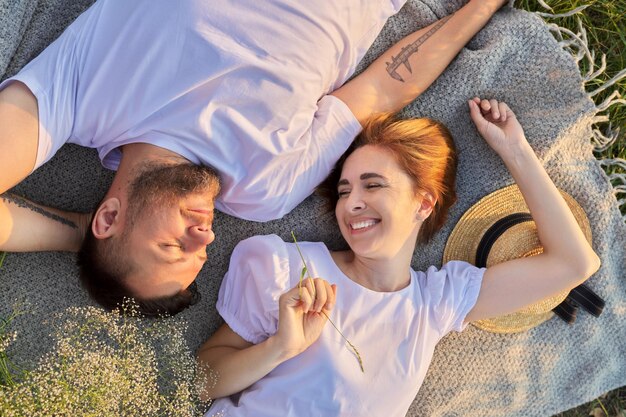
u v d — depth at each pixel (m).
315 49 1.77
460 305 1.93
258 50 1.70
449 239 2.12
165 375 1.99
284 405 1.82
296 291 1.74
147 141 1.70
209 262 2.03
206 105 1.70
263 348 1.79
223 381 1.85
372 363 1.84
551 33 2.12
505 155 1.99
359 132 1.92
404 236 1.88
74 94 1.70
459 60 2.03
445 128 1.98
